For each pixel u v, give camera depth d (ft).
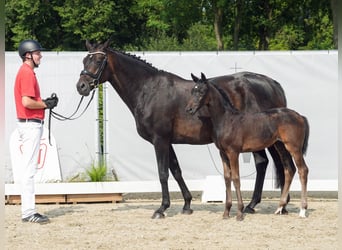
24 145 30.99
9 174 39.78
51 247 25.36
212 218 31.94
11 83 39.88
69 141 40.42
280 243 25.75
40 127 31.27
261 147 30.89
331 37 100.48
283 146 32.30
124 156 40.40
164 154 32.24
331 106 40.32
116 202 39.42
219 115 30.68
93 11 104.37
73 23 105.60
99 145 40.63
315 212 33.60
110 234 27.86
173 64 40.50
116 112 40.29
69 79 40.40
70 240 26.63
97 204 38.73
